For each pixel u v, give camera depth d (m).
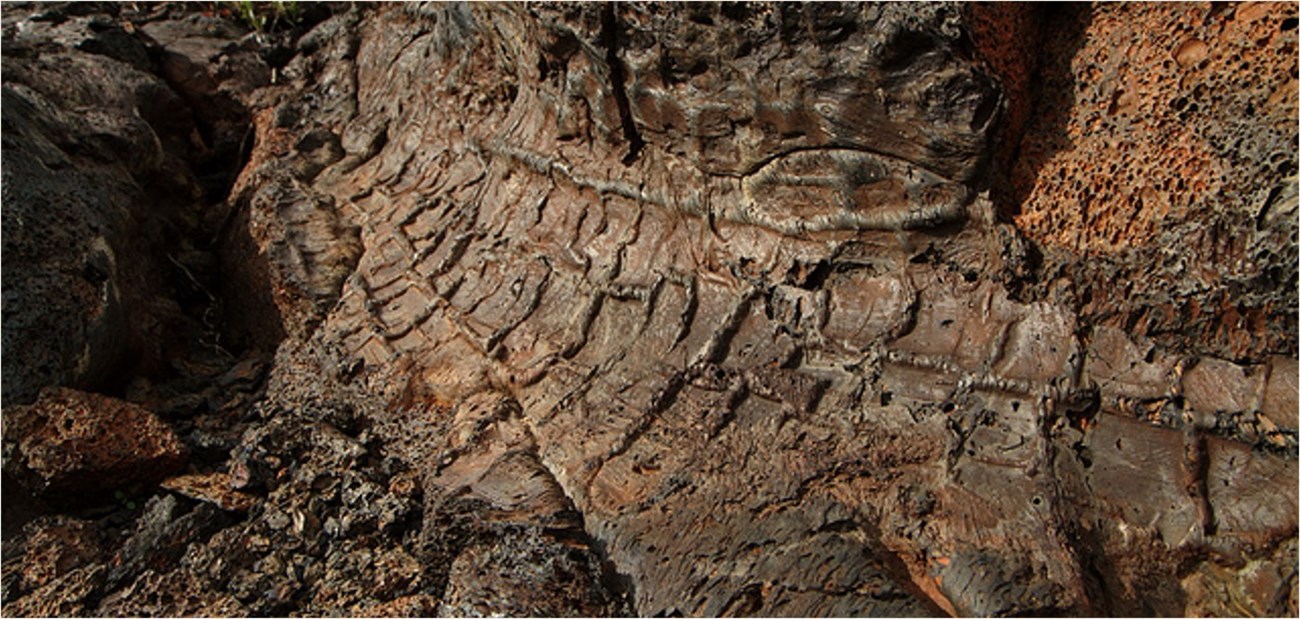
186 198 5.90
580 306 3.93
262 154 5.90
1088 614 2.61
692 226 3.83
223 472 3.93
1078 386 2.99
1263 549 2.66
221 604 3.32
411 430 3.92
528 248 4.27
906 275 3.40
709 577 2.93
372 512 3.56
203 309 5.34
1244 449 2.80
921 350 3.25
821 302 3.47
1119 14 3.35
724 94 3.57
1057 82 3.43
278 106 6.27
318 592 3.36
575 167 4.20
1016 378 3.07
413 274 4.59
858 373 3.30
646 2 3.59
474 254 4.47
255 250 5.12
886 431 3.15
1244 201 2.87
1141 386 2.95
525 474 3.44
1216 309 2.89
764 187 3.62
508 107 4.78
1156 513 2.80
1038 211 3.30
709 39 3.53
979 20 3.18
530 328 4.02
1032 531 2.79
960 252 3.32
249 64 6.88
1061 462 2.92
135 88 5.95
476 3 4.57
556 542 3.15
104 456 3.66
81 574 3.39
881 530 2.95
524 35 4.28
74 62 5.87
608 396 3.62
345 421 4.08
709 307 3.67
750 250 3.68
